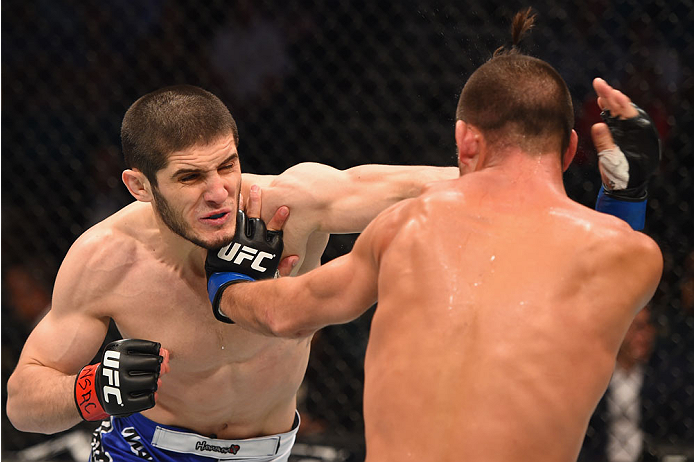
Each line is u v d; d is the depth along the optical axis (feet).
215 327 9.90
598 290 6.70
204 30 19.90
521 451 6.40
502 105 7.18
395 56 18.70
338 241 18.11
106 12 20.01
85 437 17.20
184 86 8.95
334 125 18.83
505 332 6.57
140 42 19.88
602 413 16.19
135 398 8.84
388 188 9.66
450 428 6.47
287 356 10.45
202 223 8.72
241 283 8.75
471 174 7.27
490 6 18.39
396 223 7.25
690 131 17.51
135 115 8.77
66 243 19.49
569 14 18.06
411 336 6.77
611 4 18.21
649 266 6.89
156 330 9.86
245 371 10.25
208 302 9.87
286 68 19.40
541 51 17.81
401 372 6.73
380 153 18.66
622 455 16.05
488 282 6.72
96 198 19.97
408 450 6.56
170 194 8.68
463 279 6.76
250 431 10.93
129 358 8.86
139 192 9.14
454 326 6.65
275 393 10.68
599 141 8.57
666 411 16.05
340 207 9.68
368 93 18.78
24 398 9.59
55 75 19.88
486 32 18.15
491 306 6.65
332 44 19.29
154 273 9.78
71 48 19.94
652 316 16.40
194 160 8.48
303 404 17.37
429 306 6.76
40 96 19.88
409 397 6.64
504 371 6.49
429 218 7.06
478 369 6.53
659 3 17.24
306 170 9.95
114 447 10.82
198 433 10.71
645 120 8.51
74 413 9.15
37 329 10.00
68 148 19.89
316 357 17.35
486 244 6.86
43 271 19.24
